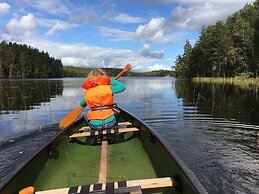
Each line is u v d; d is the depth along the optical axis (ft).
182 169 8.20
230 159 19.31
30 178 9.30
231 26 158.10
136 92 71.31
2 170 17.44
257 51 135.85
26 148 21.54
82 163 12.60
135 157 13.04
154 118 32.35
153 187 8.57
